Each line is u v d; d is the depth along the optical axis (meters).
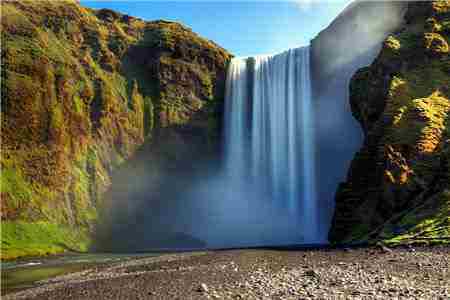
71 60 102.19
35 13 108.06
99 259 58.59
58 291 29.69
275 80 112.56
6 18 98.12
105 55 111.75
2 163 81.50
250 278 26.20
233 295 20.45
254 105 113.81
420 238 44.38
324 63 103.19
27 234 75.12
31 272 46.12
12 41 94.38
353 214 67.12
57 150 89.25
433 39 78.06
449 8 84.62
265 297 19.38
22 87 88.12
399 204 58.81
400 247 42.34
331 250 46.19
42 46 97.62
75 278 37.62
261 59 117.44
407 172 60.50
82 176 92.75
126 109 106.44
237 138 113.38
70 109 95.06
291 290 20.69
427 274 25.19
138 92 111.44
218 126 115.88
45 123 89.38
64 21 110.94
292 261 36.34
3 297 29.86
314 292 19.91
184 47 117.12
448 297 17.81
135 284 28.70
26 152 85.75
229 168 111.56
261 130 111.25
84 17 116.75
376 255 37.31
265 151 109.25
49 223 81.19
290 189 102.75
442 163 56.94
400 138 64.12
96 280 33.81
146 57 117.06
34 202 81.62
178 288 24.55
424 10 86.31
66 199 87.25
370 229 61.12
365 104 80.06
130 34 123.44
